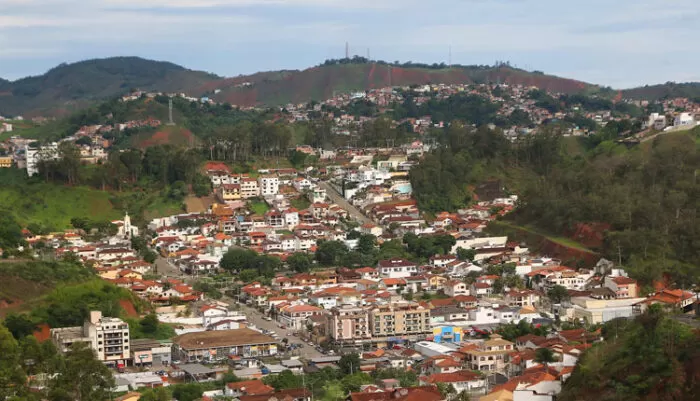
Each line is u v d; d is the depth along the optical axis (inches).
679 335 7032.5
